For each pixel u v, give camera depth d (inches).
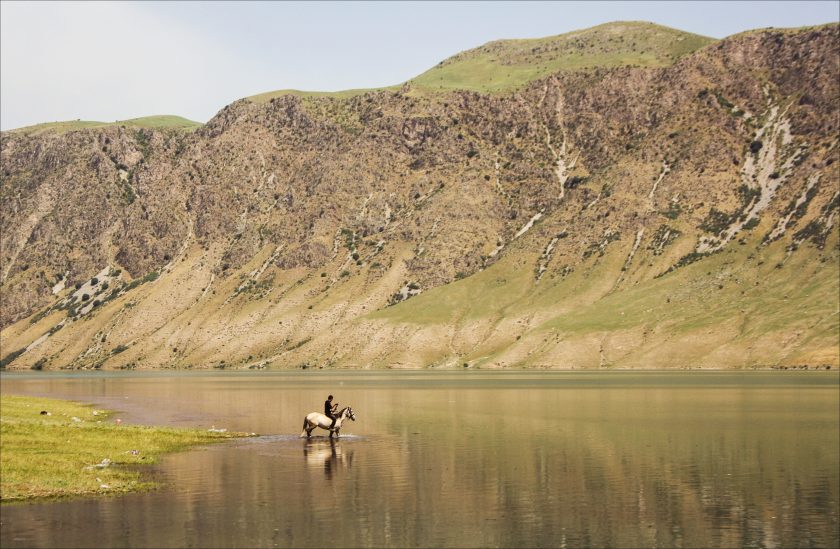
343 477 2041.1
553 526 1565.0
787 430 3065.9
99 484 1936.5
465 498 1791.3
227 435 2982.3
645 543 1453.0
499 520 1603.1
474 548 1422.2
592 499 1782.7
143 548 1421.0
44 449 2453.2
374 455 2417.6
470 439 2822.3
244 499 1788.9
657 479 2005.4
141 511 1684.3
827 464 2233.0
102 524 1581.0
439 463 2257.6
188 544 1445.6
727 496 1817.2
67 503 1761.8
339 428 2935.5
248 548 1419.8
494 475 2062.0
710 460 2308.1
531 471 2122.3
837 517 1632.6
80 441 2652.6
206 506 1724.9
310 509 1692.9
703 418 3577.8
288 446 2657.5
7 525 1577.3
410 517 1626.5
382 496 1813.5
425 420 3582.7
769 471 2119.8
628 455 2405.3
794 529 1545.3
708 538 1486.2
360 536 1493.6
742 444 2645.2
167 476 2071.9
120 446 2581.2
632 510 1685.5
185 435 2952.8
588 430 3097.9
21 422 3115.2
